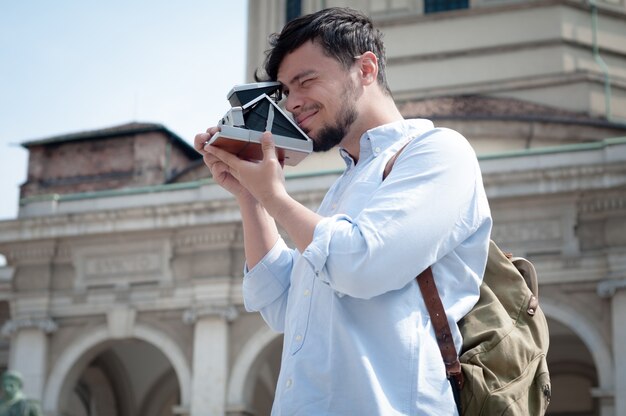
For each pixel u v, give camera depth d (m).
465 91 29.69
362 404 2.51
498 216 23.27
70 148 33.59
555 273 22.72
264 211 3.24
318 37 2.90
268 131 2.77
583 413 29.80
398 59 30.44
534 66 29.55
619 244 22.44
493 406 2.59
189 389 25.16
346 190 2.90
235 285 25.38
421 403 2.52
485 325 2.71
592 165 22.53
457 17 30.39
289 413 2.59
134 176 32.66
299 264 2.92
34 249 27.06
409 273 2.58
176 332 25.67
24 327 26.66
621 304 22.16
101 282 26.48
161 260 26.03
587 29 29.92
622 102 29.34
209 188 26.39
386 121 2.97
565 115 28.41
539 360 2.77
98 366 30.84
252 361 24.94
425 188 2.65
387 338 2.58
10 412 22.25
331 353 2.60
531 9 29.95
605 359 22.20
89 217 26.31
